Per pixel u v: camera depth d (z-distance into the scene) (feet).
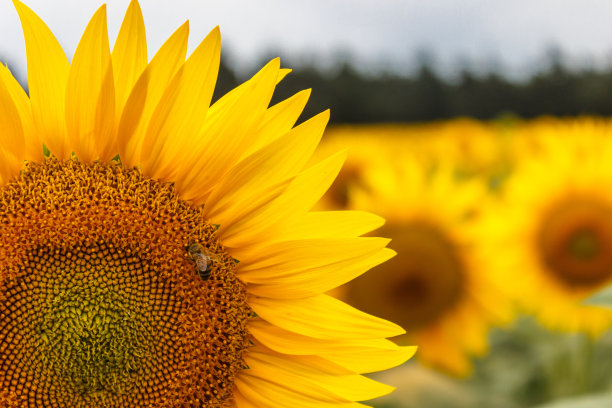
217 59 1.34
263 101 1.36
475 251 2.33
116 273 1.39
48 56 1.33
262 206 1.38
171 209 1.39
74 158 1.38
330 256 1.38
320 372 1.39
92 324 1.38
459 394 2.21
